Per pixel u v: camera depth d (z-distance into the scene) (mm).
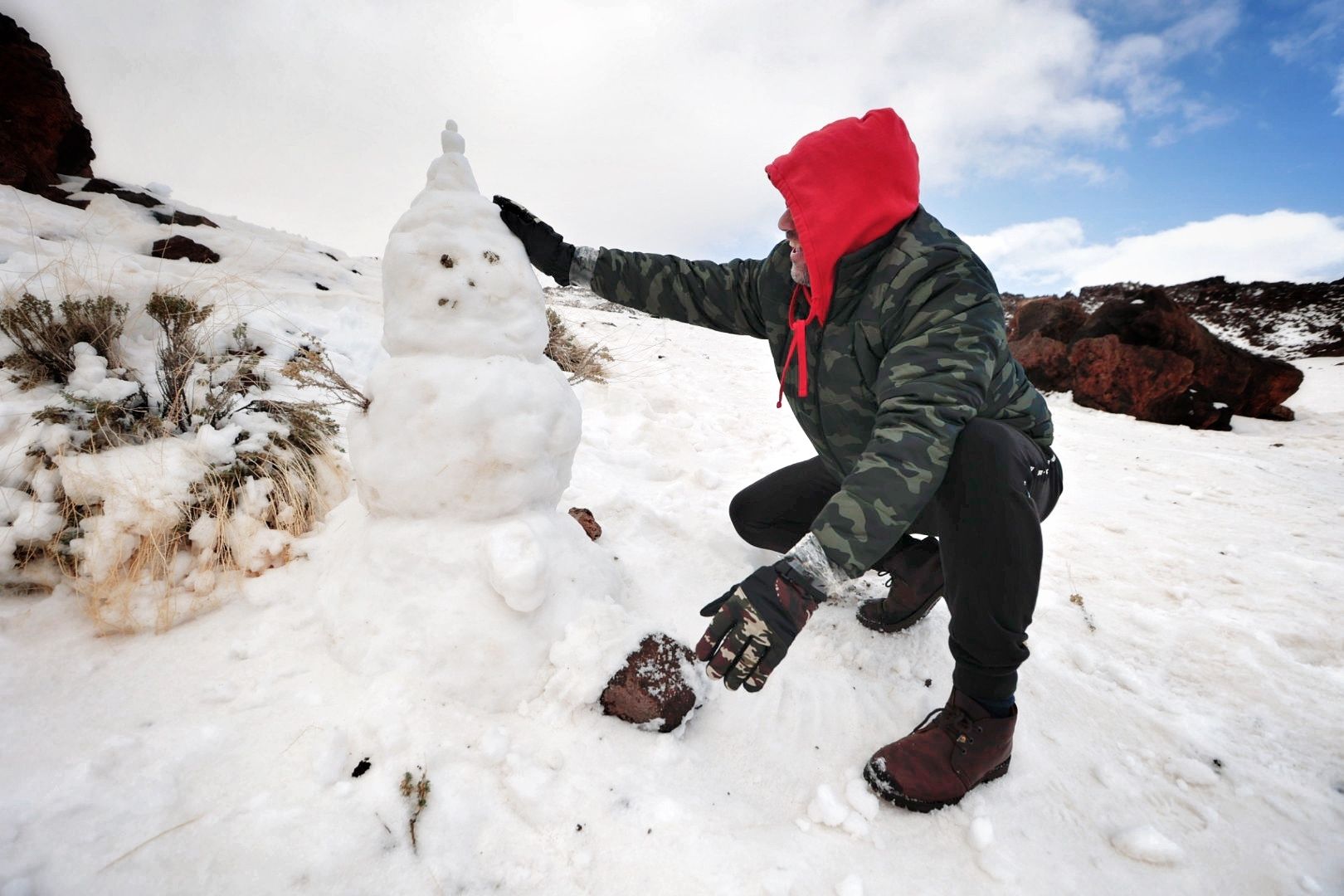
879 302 1442
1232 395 8273
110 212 5668
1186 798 1446
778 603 1091
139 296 2662
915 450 1203
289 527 1870
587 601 1549
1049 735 1635
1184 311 8484
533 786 1216
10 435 1838
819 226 1428
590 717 1404
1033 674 1885
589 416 4371
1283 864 1268
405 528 1512
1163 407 8094
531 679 1417
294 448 2100
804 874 1147
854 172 1412
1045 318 9883
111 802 1056
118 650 1468
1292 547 3096
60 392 2018
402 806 1126
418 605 1430
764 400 6434
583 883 1076
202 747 1197
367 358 3602
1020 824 1346
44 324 2158
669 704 1421
